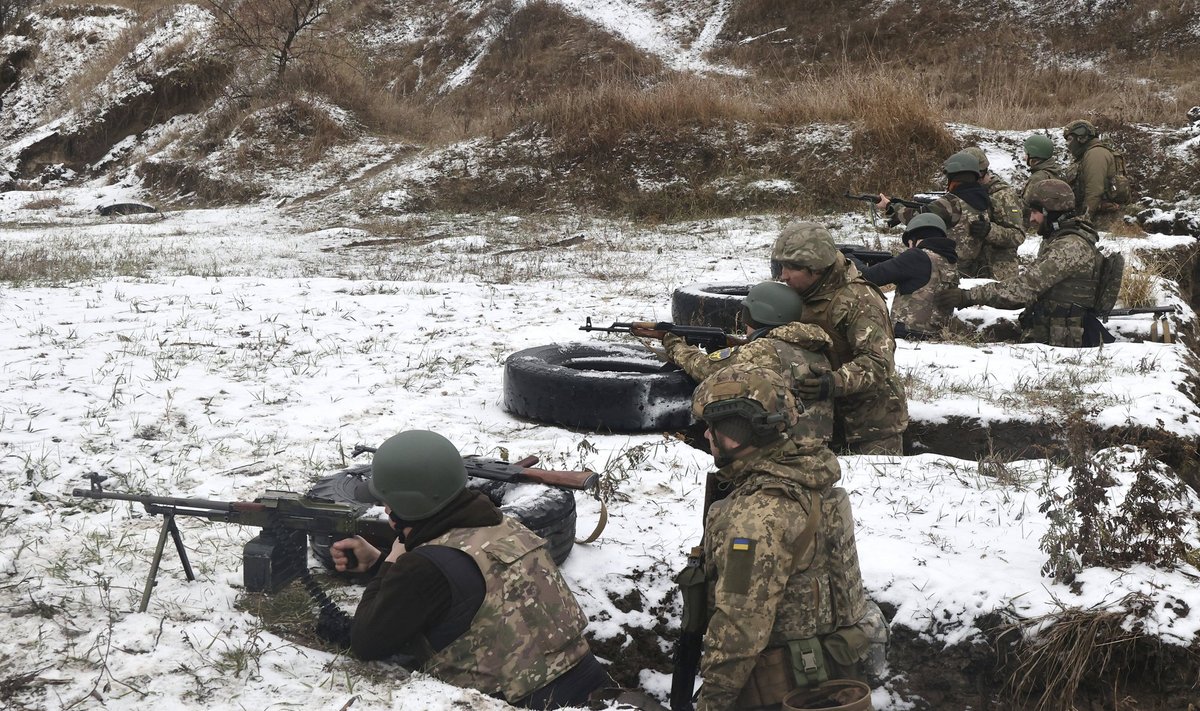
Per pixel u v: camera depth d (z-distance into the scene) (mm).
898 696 4352
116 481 5566
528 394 6852
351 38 36562
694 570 3486
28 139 32250
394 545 3777
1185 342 9906
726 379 3439
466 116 30266
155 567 4031
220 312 10383
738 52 31734
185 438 6383
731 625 3211
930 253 8781
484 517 3641
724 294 9398
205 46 32469
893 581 4535
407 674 3619
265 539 4043
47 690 3379
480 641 3502
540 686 3535
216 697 3389
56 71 36094
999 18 29812
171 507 4055
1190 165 19547
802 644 3260
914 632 4379
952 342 8711
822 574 3322
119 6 38469
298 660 3688
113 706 3305
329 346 8945
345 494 4680
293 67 29969
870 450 6062
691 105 22328
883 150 20297
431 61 35094
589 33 33812
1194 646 3945
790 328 5141
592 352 7645
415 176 23094
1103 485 4395
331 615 3900
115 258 15906
